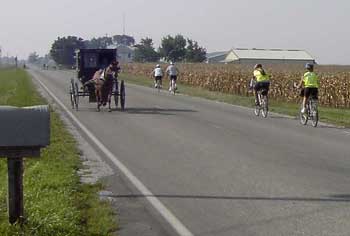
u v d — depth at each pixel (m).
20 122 6.49
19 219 6.77
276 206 8.28
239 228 7.17
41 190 8.70
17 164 6.73
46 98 33.44
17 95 34.59
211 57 165.50
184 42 137.62
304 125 19.98
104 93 24.42
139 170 11.13
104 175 10.57
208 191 9.29
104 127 18.55
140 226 7.26
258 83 23.39
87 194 8.80
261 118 22.39
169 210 8.09
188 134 16.84
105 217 7.45
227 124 19.88
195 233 6.98
